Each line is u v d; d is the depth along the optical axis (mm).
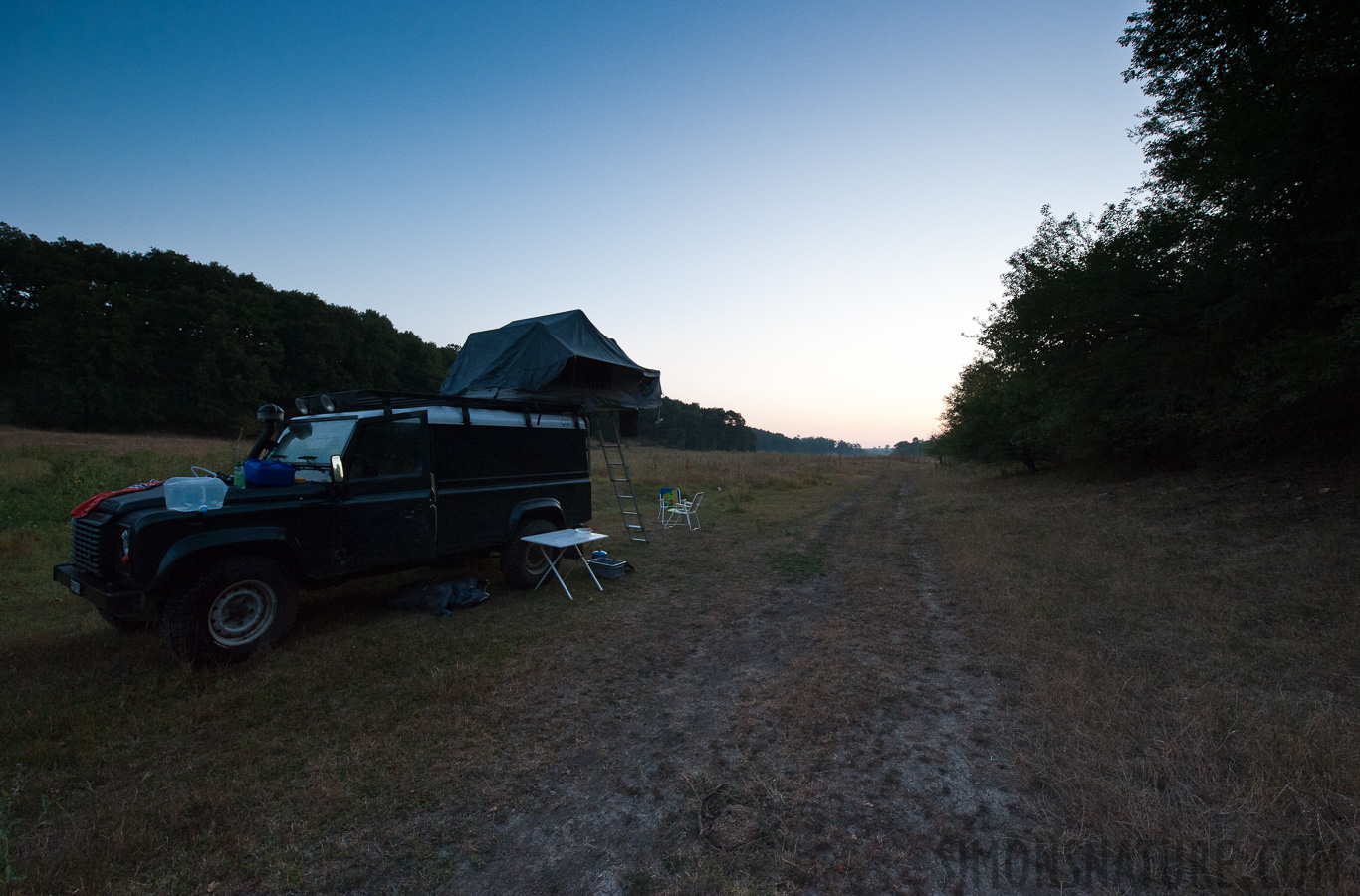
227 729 3781
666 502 14297
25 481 13070
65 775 3203
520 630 5762
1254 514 8266
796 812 2920
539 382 8219
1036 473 21984
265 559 4965
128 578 4473
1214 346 11094
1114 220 12031
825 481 26578
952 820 2814
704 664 5051
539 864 2592
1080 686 4066
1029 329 12945
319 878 2486
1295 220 9070
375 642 5344
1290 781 2844
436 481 6363
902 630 5770
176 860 2566
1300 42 8008
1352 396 9625
